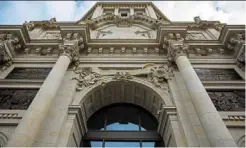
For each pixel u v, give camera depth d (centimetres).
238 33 1867
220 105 1416
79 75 1655
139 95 1700
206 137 1066
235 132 1220
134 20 2686
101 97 1677
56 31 2522
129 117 1697
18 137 948
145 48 1952
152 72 1683
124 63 1816
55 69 1481
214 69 1792
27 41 2025
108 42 2003
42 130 1141
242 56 1738
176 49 1703
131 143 1442
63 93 1443
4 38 1838
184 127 1183
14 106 1383
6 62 1775
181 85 1511
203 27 2533
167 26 1931
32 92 1515
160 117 1449
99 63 1809
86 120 1603
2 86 1543
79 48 1873
